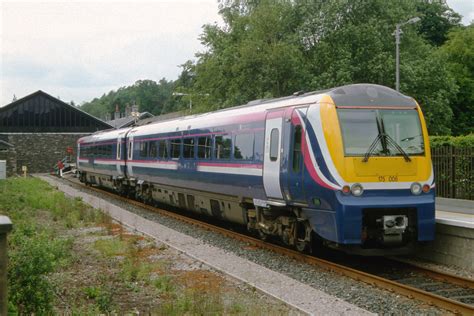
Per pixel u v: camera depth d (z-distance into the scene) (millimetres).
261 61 29688
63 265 10766
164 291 9062
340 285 9695
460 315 7766
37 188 31438
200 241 13969
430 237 10922
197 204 18312
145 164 23031
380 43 32062
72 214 18875
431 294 8430
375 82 32344
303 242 12023
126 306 8203
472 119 48719
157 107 128875
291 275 10570
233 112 15219
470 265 10828
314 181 10914
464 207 18516
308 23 32281
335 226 10531
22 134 57469
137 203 24656
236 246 13711
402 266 11508
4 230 4797
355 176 10523
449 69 45938
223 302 8133
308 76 31250
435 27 59219
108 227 15891
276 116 12523
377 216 10789
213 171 15938
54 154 58469
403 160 10852
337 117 10781
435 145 23922
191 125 18078
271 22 29969
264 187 13031
